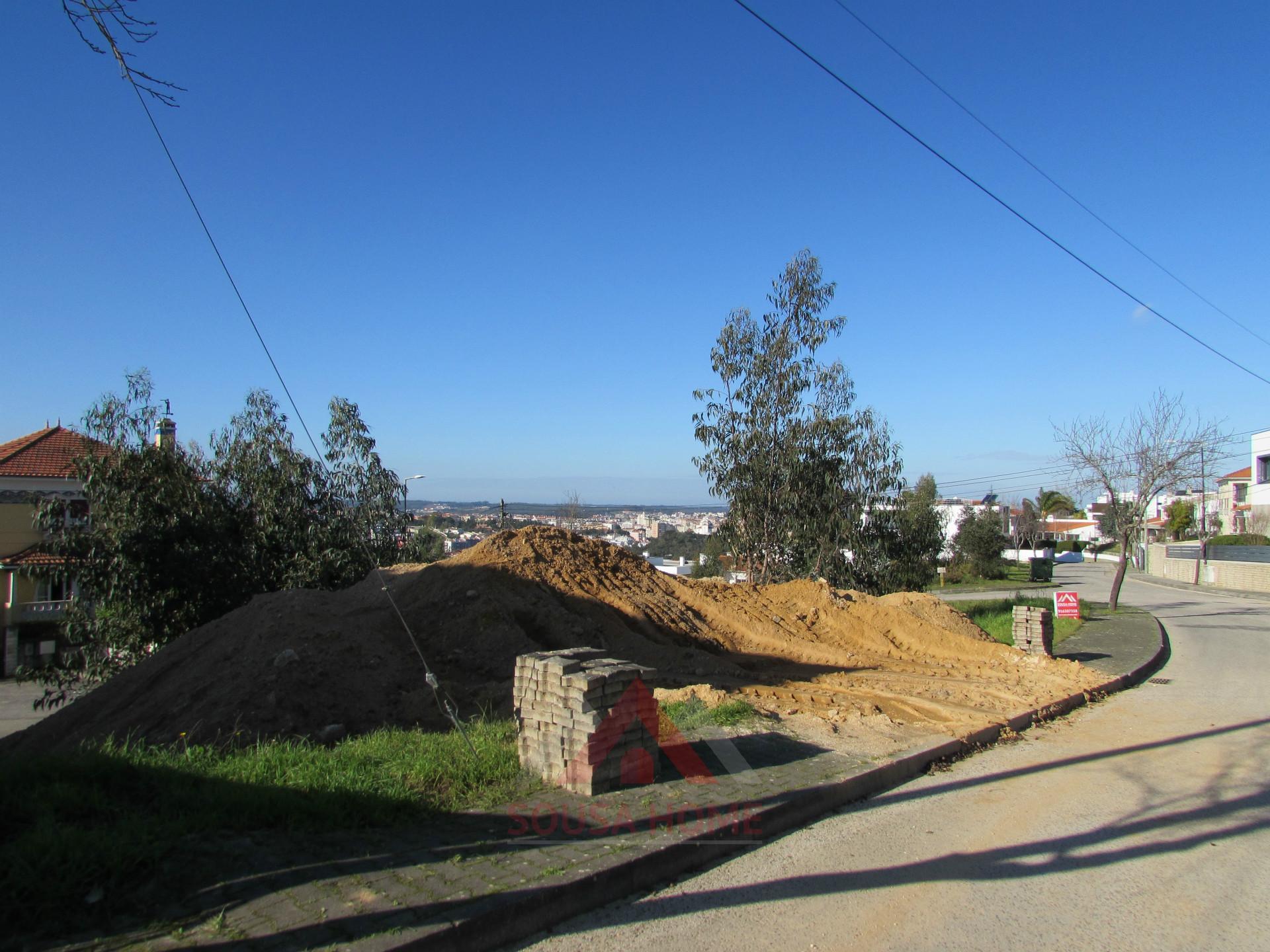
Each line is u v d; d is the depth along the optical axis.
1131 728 9.93
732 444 20.88
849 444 21.08
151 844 4.30
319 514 18.86
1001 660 14.32
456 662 10.26
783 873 5.17
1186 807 6.73
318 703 8.30
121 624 15.48
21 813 4.46
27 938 3.57
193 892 4.04
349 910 3.96
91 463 15.82
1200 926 4.54
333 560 17.92
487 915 4.02
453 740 6.95
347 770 5.86
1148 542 63.81
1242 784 7.41
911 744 8.03
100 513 15.66
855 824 6.17
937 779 7.46
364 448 20.75
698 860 5.24
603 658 6.66
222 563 16.27
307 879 4.26
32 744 9.59
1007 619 23.33
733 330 20.88
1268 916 4.67
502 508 38.88
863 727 8.62
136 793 5.15
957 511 69.62
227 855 4.41
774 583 20.72
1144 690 13.02
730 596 16.19
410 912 3.97
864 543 21.42
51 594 32.31
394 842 4.87
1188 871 5.34
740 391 20.92
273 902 3.99
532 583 12.78
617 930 4.32
